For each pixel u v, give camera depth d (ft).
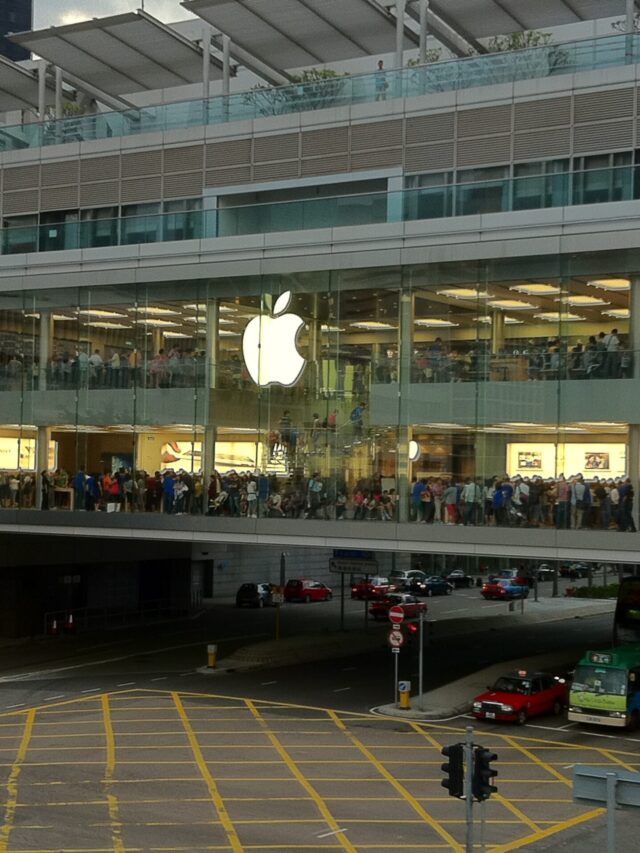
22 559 166.20
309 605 214.90
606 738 106.11
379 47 150.51
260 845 68.54
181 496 122.62
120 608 190.60
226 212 122.62
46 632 171.63
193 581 212.23
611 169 104.32
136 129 140.56
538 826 75.20
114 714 111.04
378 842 69.92
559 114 117.70
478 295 109.40
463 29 140.56
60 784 83.25
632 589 134.92
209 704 116.78
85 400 128.36
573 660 146.10
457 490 109.19
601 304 103.96
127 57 158.61
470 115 122.21
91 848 67.21
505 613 210.18
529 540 105.29
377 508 112.68
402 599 196.75
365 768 90.43
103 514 126.82
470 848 58.03
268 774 87.66
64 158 144.56
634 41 115.44
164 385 124.26
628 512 101.30
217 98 136.67
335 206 117.08
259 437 118.93
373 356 113.80
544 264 106.73
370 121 127.13
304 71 173.78
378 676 136.05
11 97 178.29
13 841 68.49
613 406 102.68
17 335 132.87
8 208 147.84
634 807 47.34
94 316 128.57
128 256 126.72
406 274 112.88
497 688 115.75
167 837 69.87
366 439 113.80
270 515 118.01
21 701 117.80
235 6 137.69
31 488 131.13
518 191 108.47
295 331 117.60
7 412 132.87
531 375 106.42
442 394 110.42
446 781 59.67
